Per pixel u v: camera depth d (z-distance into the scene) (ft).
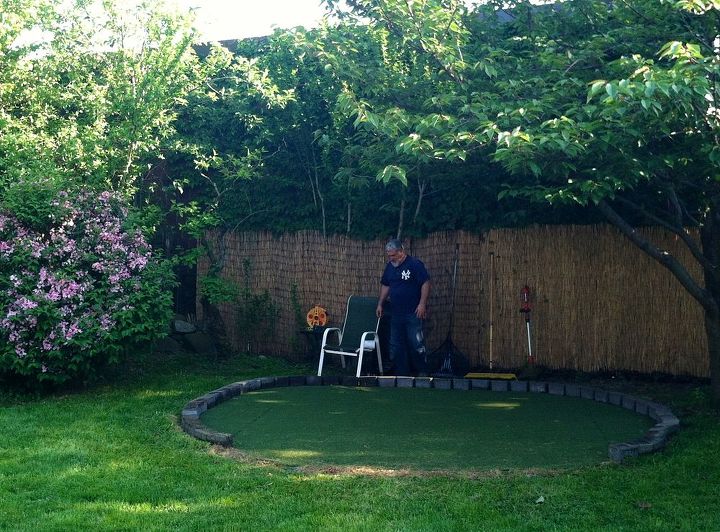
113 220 27.04
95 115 30.12
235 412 23.29
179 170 35.27
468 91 23.24
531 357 29.01
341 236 33.24
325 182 33.42
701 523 13.93
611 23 24.12
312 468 17.17
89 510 14.70
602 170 20.31
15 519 14.20
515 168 19.88
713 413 22.62
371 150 25.75
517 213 29.63
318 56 24.54
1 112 28.84
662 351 28.22
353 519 14.19
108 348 25.55
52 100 30.22
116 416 22.45
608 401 24.79
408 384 27.99
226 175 32.60
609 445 18.42
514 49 25.04
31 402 24.85
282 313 34.42
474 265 30.99
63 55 30.45
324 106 32.81
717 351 23.09
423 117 23.16
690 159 20.89
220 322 35.01
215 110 33.96
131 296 26.07
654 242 28.19
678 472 16.70
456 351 30.68
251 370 31.55
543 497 15.21
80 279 25.94
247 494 15.56
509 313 30.48
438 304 31.58
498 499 15.21
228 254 35.42
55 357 25.09
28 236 25.44
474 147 21.39
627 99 17.08
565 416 22.79
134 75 30.81
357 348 30.32
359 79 24.57
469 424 21.75
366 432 20.81
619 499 15.15
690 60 16.81
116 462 17.75
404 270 29.66
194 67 31.81
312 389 27.25
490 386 27.27
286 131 33.17
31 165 27.22
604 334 29.09
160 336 26.58
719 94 17.95
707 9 18.98
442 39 22.75
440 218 31.48
